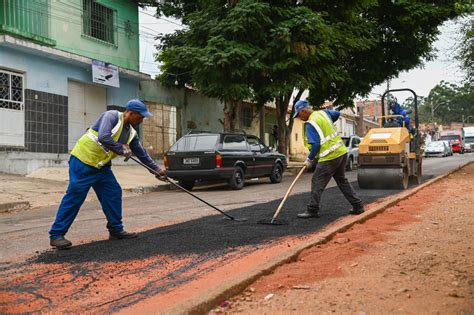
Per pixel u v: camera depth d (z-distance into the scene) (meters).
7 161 14.50
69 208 5.85
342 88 21.56
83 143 5.93
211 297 3.49
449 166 23.27
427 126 63.09
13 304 3.86
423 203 8.90
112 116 5.96
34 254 5.68
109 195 6.21
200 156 13.35
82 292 4.14
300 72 16.92
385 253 4.95
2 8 15.01
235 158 13.76
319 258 4.82
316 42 16.23
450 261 4.62
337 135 7.53
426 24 21.64
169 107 22.50
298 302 3.54
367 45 19.08
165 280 4.40
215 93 16.12
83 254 5.48
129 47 20.16
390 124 12.09
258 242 5.78
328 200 9.55
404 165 11.33
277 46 15.77
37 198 11.66
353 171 21.61
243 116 28.61
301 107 7.64
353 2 18.75
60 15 16.86
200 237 6.14
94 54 18.30
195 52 15.78
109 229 6.30
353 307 3.41
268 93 16.45
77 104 17.59
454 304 3.43
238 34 16.02
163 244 5.82
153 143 21.42
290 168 21.66
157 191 14.29
